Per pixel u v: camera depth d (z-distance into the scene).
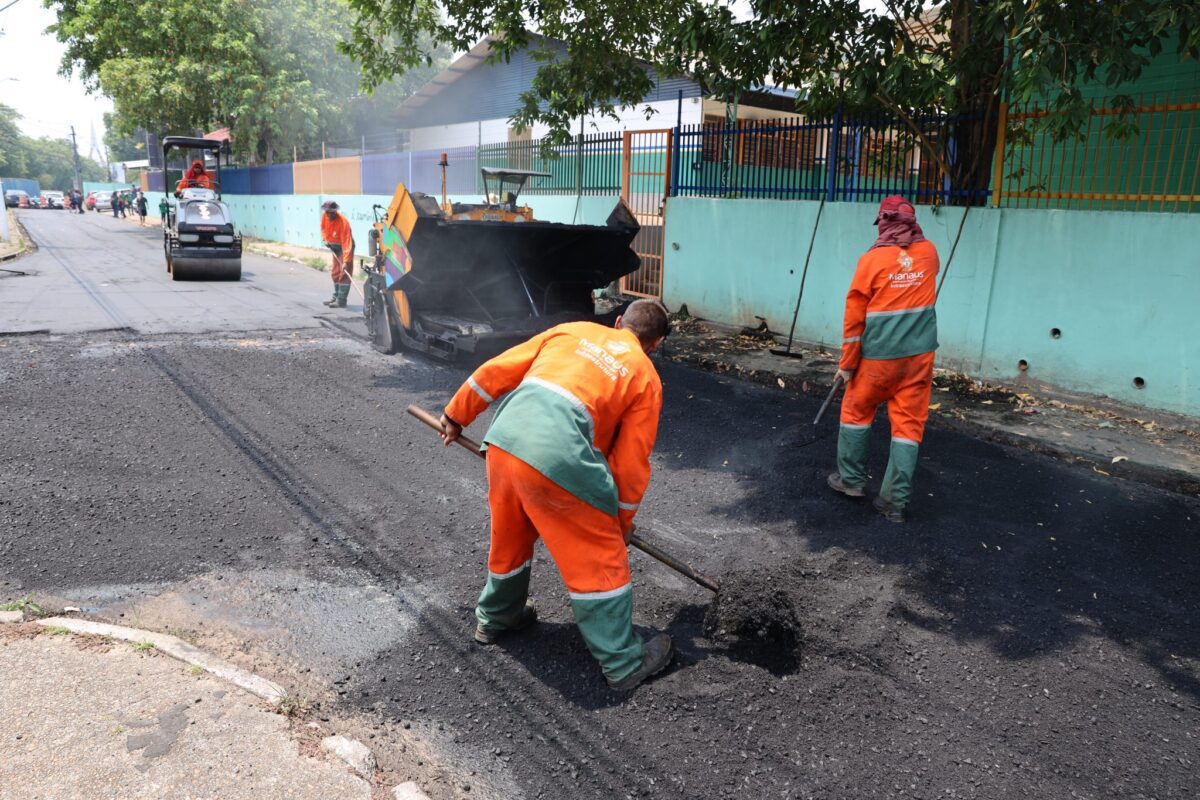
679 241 10.89
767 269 9.76
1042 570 4.14
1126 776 2.68
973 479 5.40
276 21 25.78
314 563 4.07
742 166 10.13
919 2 7.36
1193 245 6.28
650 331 3.29
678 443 6.11
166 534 4.32
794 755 2.74
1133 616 3.72
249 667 3.16
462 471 5.42
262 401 6.85
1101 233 6.78
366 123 29.14
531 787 2.58
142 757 2.52
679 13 9.24
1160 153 7.34
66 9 26.75
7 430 5.79
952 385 7.59
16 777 2.40
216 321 10.59
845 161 8.90
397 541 4.35
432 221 7.72
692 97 15.63
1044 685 3.18
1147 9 5.46
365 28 10.03
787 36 7.22
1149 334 6.60
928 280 4.50
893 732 2.87
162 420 6.21
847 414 4.85
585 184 13.15
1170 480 5.27
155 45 25.08
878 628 3.54
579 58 9.94
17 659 3.03
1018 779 2.65
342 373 7.96
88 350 8.50
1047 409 6.80
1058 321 7.14
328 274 16.98
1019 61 6.09
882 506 4.79
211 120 27.48
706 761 2.71
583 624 3.07
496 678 3.15
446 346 8.00
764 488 5.20
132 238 27.64
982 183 7.84
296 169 25.02
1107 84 5.83
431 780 2.58
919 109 7.89
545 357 3.08
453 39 9.97
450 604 3.71
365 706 2.96
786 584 3.87
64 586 3.73
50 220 40.34
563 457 2.88
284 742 2.65
